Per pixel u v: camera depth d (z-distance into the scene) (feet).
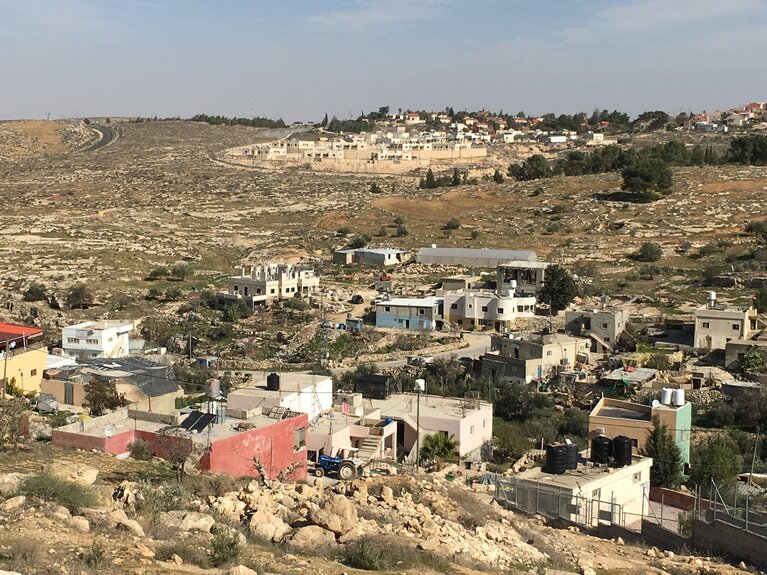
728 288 484.33
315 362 389.39
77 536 91.40
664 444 200.34
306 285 495.00
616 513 159.12
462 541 113.09
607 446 174.91
